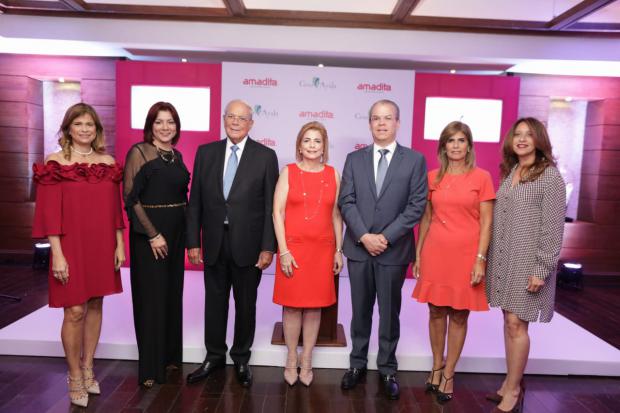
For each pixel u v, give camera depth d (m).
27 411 2.32
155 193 2.47
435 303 2.44
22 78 5.28
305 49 4.45
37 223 2.22
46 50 5.00
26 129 5.37
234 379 2.70
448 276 2.42
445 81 4.90
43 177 2.20
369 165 2.51
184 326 3.30
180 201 2.59
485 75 4.99
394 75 4.80
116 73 4.87
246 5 4.21
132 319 3.39
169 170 2.48
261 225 2.55
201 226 2.62
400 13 4.08
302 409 2.40
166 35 4.43
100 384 2.62
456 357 2.53
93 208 2.33
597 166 5.45
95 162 2.39
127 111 4.91
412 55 4.52
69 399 2.45
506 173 2.45
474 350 3.00
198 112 4.95
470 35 4.46
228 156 2.52
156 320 2.55
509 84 4.90
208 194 2.50
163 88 4.91
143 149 2.44
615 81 5.31
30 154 5.43
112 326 3.24
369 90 4.83
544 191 2.21
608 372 2.91
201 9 4.23
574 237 5.48
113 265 2.43
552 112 5.71
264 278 4.84
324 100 4.83
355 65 5.09
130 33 4.43
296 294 2.50
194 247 2.56
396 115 2.49
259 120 4.85
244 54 4.76
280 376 2.77
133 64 4.86
